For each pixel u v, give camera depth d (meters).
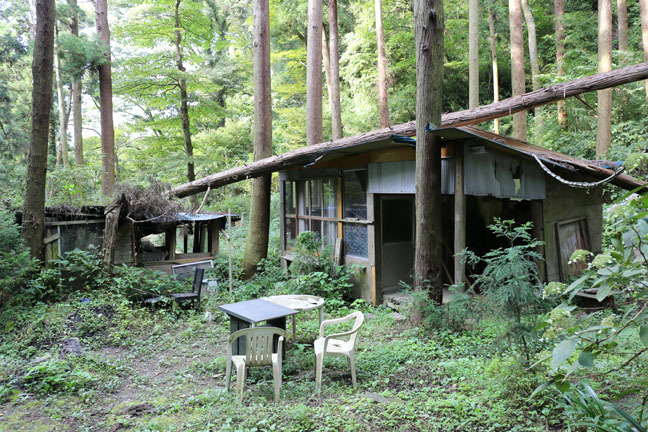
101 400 4.73
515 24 14.48
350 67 22.28
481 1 19.78
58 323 6.98
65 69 14.84
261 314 5.34
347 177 9.23
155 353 6.34
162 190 9.98
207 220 11.12
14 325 6.97
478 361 5.18
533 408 3.90
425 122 6.83
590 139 14.31
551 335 2.37
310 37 12.11
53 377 5.00
